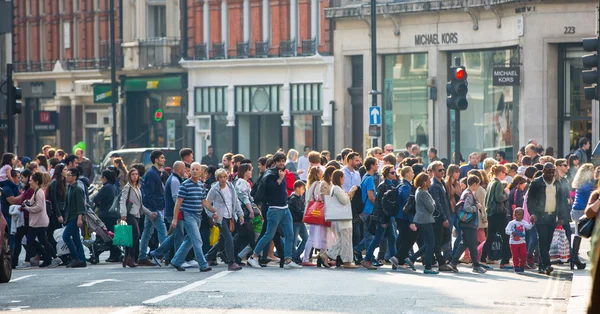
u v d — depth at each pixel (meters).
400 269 53.25
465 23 102.88
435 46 105.44
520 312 36.53
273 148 123.00
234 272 50.47
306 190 54.06
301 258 56.69
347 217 52.81
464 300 39.88
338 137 116.38
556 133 95.75
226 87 125.25
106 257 65.44
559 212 51.69
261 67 122.12
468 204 51.84
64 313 35.19
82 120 145.88
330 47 116.06
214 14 126.50
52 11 148.00
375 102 86.94
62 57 147.38
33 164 58.00
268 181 52.75
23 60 152.12
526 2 94.88
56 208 58.19
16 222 57.16
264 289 42.22
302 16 119.19
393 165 56.38
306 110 119.00
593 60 51.00
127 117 134.38
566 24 94.12
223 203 51.81
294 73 119.94
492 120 101.06
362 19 111.50
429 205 51.03
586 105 95.25
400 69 109.62
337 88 115.94
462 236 52.28
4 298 40.16
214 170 58.69
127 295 40.12
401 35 108.31
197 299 38.62
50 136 151.38
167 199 54.47
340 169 54.09
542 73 95.00
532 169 54.69
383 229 53.12
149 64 130.25
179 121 130.25
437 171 52.22
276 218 52.66
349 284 44.91
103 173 60.41
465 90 67.81
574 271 51.31
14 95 67.50
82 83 143.88
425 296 40.91
